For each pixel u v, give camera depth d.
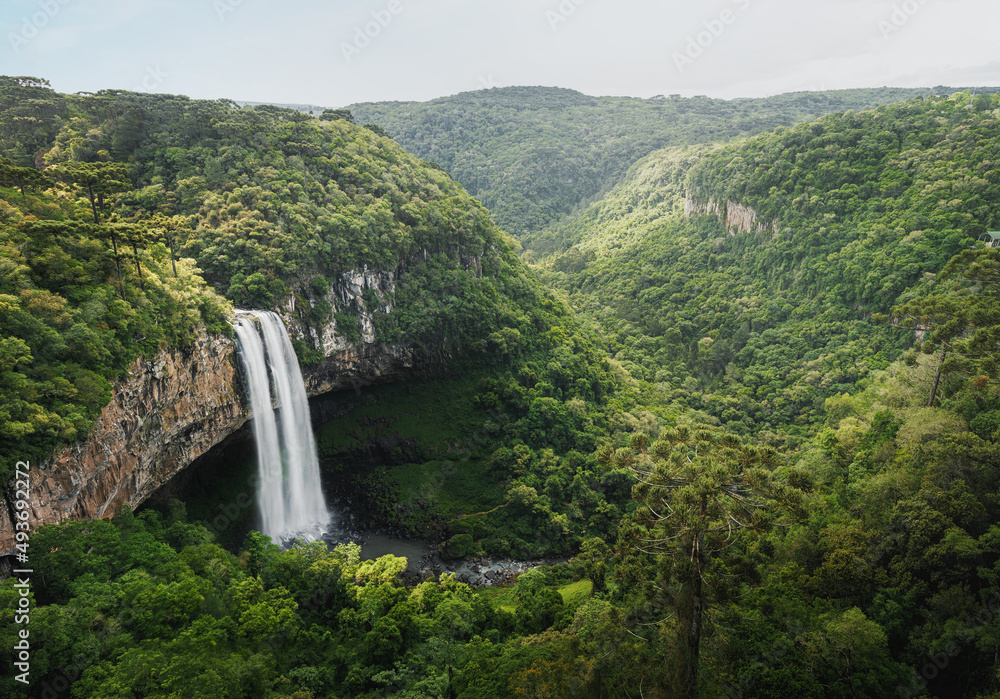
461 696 34.00
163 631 33.59
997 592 30.53
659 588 29.59
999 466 37.12
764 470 27.25
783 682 28.22
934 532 34.34
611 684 31.33
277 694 33.69
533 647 36.31
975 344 43.78
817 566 40.56
